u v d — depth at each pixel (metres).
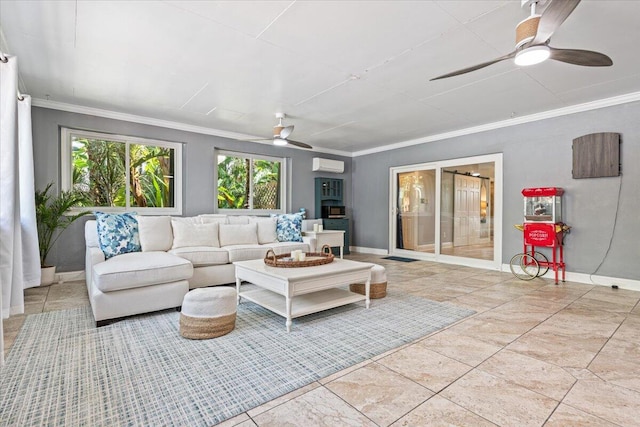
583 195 4.14
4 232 2.38
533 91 3.65
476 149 5.23
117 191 4.55
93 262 2.96
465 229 5.45
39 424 1.40
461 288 3.87
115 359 2.00
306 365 1.94
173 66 3.01
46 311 2.89
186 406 1.53
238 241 4.42
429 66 3.04
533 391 1.66
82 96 3.78
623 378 1.79
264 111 4.39
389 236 6.74
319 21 2.29
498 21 2.29
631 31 2.41
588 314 2.88
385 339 2.32
